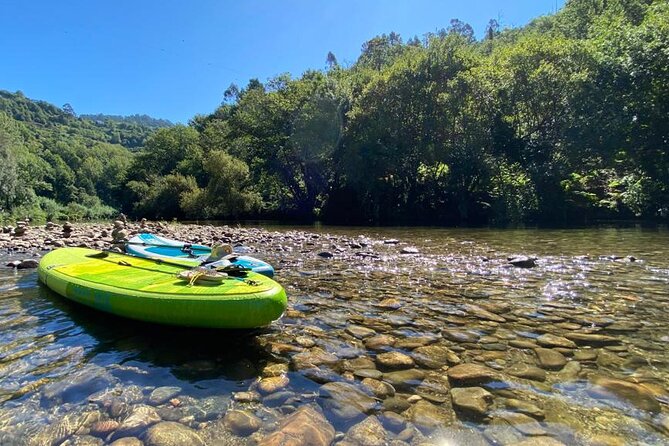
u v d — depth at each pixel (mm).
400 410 2736
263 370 3387
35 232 15312
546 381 3158
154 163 64938
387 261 9375
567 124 24188
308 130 31422
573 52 24141
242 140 40750
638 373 3291
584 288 6422
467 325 4559
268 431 2486
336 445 2336
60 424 2582
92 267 5723
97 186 97750
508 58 25625
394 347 3896
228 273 4723
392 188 30141
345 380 3195
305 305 5426
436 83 27094
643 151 22297
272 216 38000
